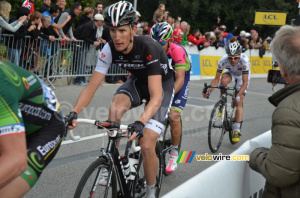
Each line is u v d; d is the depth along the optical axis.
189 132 5.70
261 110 8.07
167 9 27.03
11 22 7.16
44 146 1.88
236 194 2.06
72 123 2.39
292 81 1.80
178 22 11.17
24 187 1.70
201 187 1.62
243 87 5.18
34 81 1.82
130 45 2.77
